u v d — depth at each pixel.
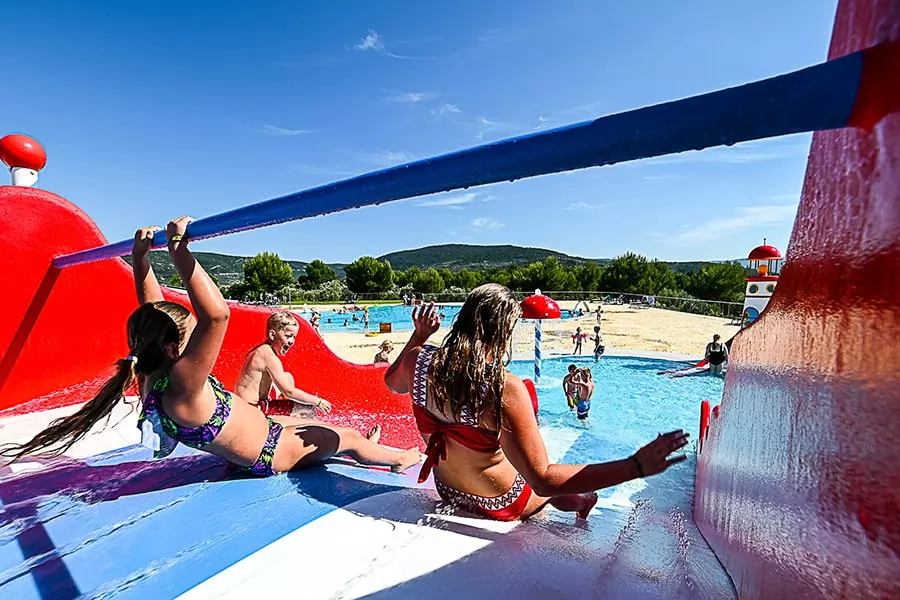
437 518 2.28
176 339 2.49
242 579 1.84
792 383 1.41
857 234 1.04
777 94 1.00
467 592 1.74
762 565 1.49
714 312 27.95
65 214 4.55
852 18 1.11
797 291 1.47
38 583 1.83
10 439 3.51
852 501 0.97
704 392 9.96
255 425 2.74
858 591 0.93
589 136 1.26
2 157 4.40
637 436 6.98
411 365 2.41
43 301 4.41
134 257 3.15
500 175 1.48
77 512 2.36
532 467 1.98
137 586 1.81
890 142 0.88
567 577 1.84
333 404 5.52
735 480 2.00
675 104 1.12
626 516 2.79
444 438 2.27
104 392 2.40
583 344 16.89
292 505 2.42
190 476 2.78
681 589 1.80
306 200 2.05
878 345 0.91
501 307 2.12
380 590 1.76
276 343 4.06
